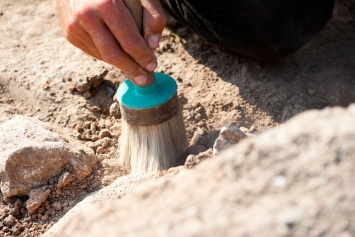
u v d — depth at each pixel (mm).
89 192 3547
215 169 2059
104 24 3188
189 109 4141
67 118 4219
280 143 2002
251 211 1867
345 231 1774
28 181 3459
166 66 4496
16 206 3451
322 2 4156
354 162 1894
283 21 4039
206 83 4328
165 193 2094
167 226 1918
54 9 5148
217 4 4117
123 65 3248
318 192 1859
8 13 5141
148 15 3242
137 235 1938
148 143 3662
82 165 3531
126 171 3809
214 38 4297
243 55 4340
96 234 2037
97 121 4223
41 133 3578
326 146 1943
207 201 1954
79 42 3422
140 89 3518
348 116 2035
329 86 4211
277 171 1940
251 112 4094
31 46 4770
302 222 1798
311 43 4609
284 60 4418
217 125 4055
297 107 4078
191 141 3920
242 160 2020
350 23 4836
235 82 4297
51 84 4387
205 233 1838
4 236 3375
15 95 4402
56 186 3486
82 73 4406
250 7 4012
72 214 3145
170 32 4820
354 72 4297
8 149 3469
